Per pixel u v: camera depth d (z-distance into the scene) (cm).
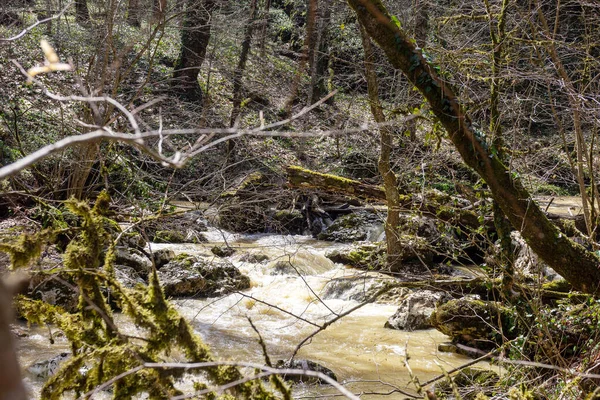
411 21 1023
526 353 616
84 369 478
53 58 125
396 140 1175
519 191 511
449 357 822
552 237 514
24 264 236
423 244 1169
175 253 1203
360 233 1620
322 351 844
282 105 1942
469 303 824
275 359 793
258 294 1140
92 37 1268
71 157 1055
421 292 1041
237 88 1864
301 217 1684
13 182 1015
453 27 880
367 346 870
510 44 734
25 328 765
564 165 809
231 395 238
